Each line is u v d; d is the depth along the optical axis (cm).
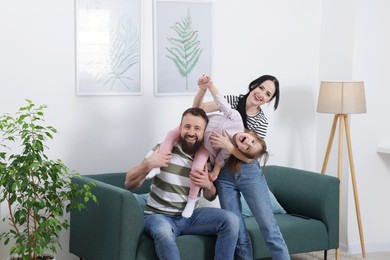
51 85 466
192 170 409
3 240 452
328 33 554
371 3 537
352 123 540
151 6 496
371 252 552
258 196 423
